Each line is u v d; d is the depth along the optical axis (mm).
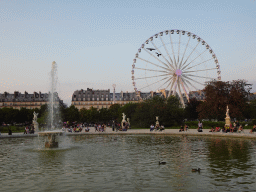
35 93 191250
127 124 79438
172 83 91938
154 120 90562
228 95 84625
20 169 18188
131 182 14555
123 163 20172
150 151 26938
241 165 18922
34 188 13500
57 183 14406
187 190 13047
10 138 46531
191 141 37344
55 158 22859
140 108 95438
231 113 82500
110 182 14555
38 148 30531
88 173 16750
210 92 85562
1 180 15133
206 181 14633
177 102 106000
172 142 36375
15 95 188875
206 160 21094
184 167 18422
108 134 55875
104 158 22641
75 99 197125
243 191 12844
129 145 33062
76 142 37969
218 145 31406
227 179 15047
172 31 90688
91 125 145375
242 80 86438
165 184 14109
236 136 40469
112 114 162625
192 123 83438
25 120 148875
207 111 85938
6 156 24250
